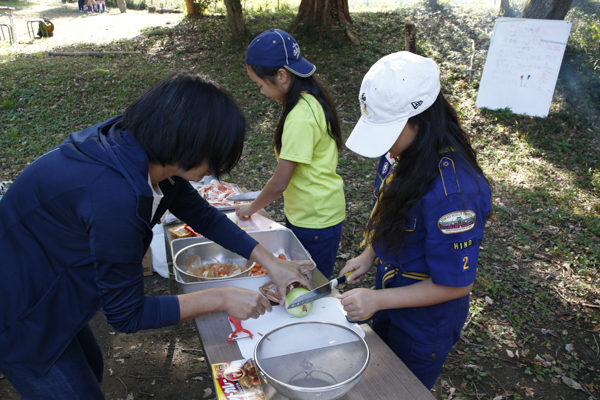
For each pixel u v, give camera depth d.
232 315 1.33
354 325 1.45
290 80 1.99
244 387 1.20
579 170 5.98
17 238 1.17
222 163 1.15
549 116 7.52
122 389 2.58
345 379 1.14
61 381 1.34
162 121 1.06
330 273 2.40
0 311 1.19
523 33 7.27
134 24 15.93
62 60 10.64
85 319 1.30
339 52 10.34
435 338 1.48
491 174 5.83
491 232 4.49
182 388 2.61
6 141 6.52
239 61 10.38
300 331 1.30
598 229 4.44
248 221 2.32
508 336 3.10
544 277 3.76
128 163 1.08
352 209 4.80
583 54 8.89
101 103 8.00
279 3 16.59
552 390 2.67
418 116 1.18
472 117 7.57
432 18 12.08
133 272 1.12
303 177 2.14
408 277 1.43
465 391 2.65
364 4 15.95
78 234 1.14
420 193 1.21
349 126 7.17
